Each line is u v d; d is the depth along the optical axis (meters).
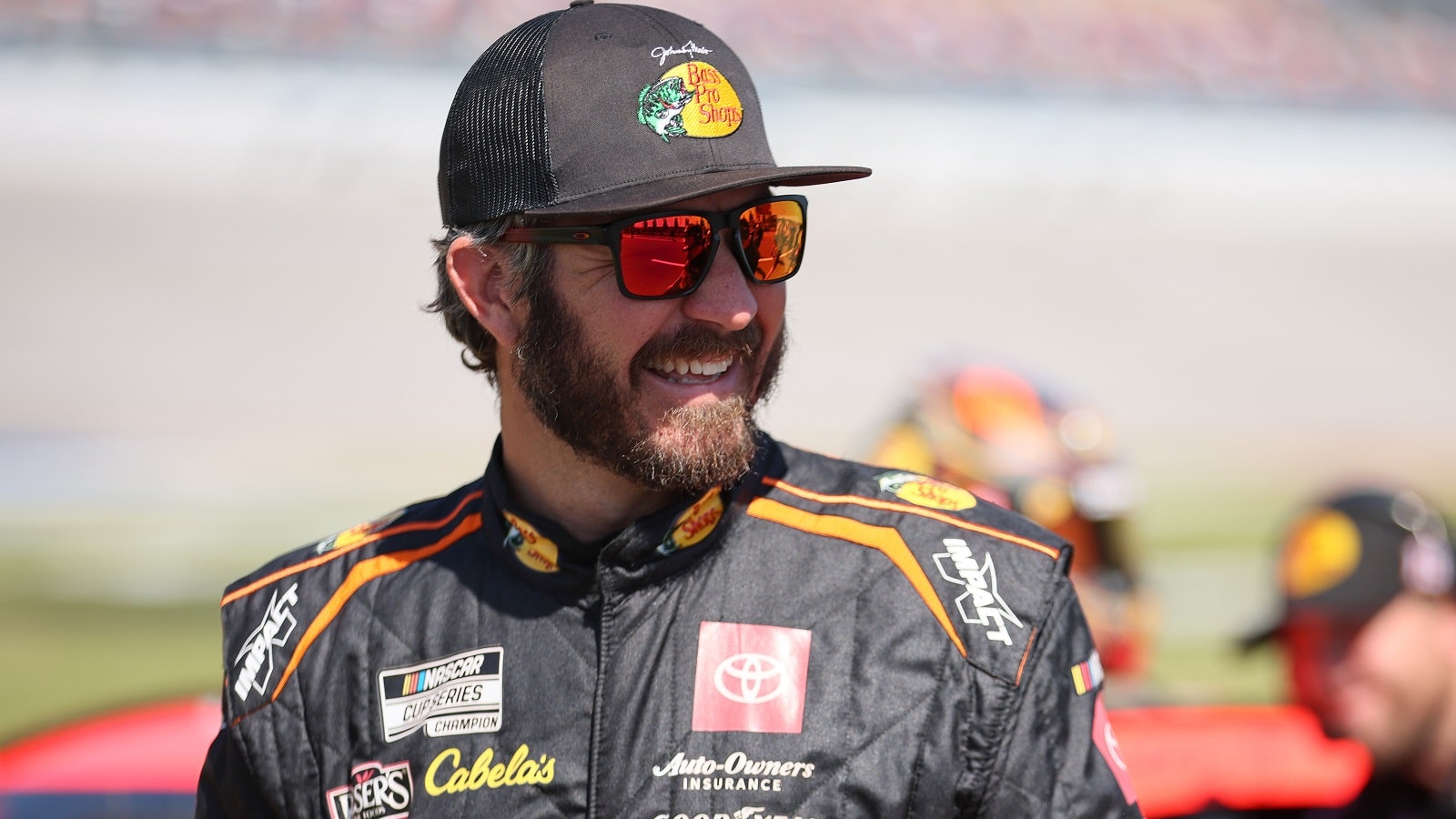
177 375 28.72
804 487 3.34
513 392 3.39
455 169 3.40
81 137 35.50
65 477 22.20
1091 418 7.11
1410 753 4.88
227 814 3.38
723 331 3.13
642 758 2.99
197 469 23.16
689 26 3.32
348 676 3.28
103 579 16.89
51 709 11.66
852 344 32.94
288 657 3.37
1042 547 3.15
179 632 14.70
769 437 3.52
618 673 3.07
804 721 2.97
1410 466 26.41
